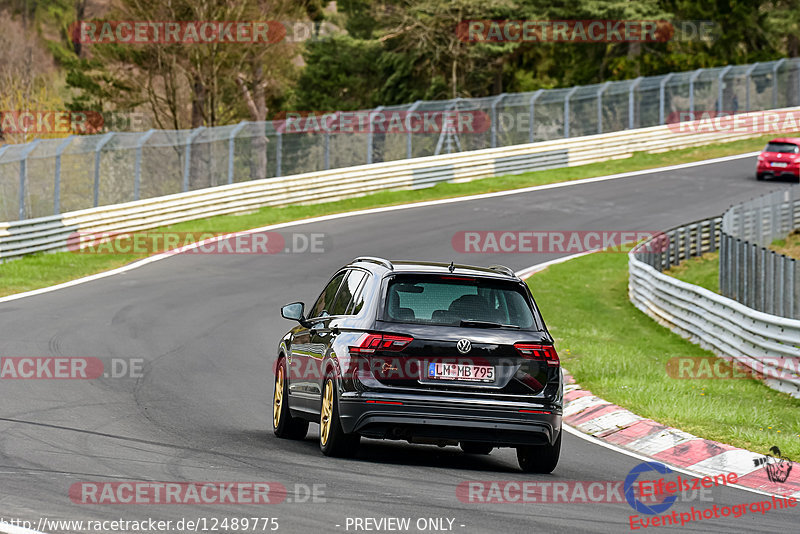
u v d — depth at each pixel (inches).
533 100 6796.3
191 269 3870.6
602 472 1405.0
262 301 3302.2
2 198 4623.5
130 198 5255.9
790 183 6289.4
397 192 5802.2
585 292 3907.5
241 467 1254.3
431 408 1282.0
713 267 4389.8
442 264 1441.9
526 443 1314.0
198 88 7785.4
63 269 3774.6
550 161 6712.6
